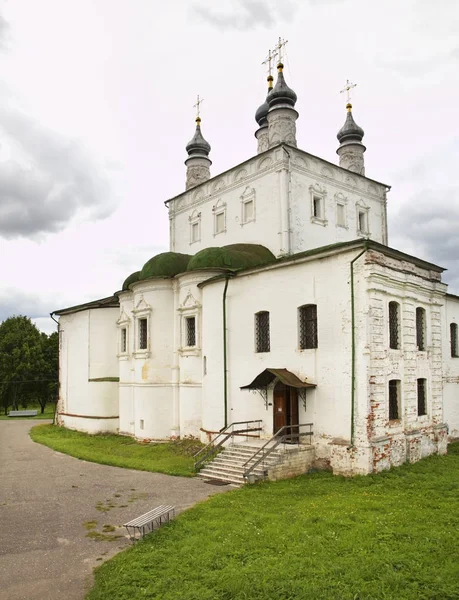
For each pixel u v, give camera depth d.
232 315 23.66
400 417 19.72
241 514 13.47
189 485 17.48
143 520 11.85
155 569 10.02
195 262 25.58
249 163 30.08
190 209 34.59
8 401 60.38
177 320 27.14
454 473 17.77
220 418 23.72
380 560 9.94
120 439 29.02
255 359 22.25
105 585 9.41
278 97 30.78
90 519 13.78
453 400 27.78
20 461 23.30
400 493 15.16
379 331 18.47
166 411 26.86
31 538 12.33
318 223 29.72
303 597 8.55
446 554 10.22
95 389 33.16
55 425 37.84
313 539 11.23
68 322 37.53
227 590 8.97
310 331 20.27
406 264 20.59
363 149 37.50
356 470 17.73
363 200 33.56
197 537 11.70
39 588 9.60
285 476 18.02
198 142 38.16
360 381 18.05
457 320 29.08
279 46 33.50
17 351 59.03
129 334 30.59
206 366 24.77
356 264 18.56
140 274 28.84
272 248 28.16
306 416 19.78
